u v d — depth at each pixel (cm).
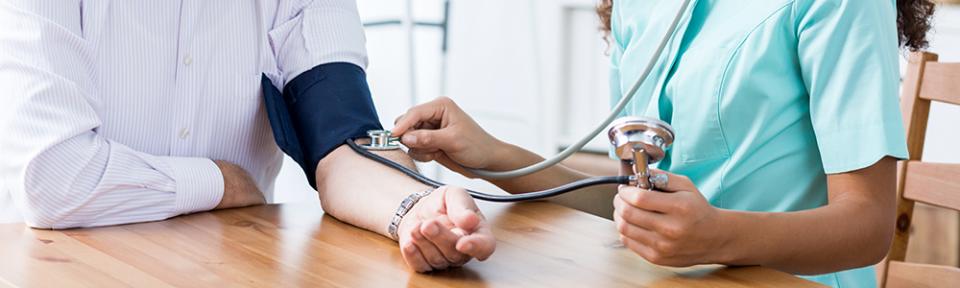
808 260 98
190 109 125
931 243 311
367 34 436
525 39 417
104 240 96
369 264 90
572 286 85
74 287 79
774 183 116
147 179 105
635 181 90
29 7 109
